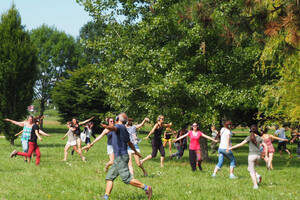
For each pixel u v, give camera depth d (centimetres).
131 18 1912
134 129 1168
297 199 822
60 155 1920
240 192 891
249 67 1622
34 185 946
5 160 1578
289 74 942
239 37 867
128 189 912
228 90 1565
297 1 757
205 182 1047
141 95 1803
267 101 1045
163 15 1678
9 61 2659
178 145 1892
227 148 1091
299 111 918
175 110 1631
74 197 801
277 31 776
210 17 887
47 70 5781
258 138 1002
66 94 5234
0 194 819
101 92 5153
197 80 1633
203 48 1652
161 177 1143
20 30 2800
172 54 1641
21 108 2739
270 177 1243
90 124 2319
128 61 1744
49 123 8125
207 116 1570
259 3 782
